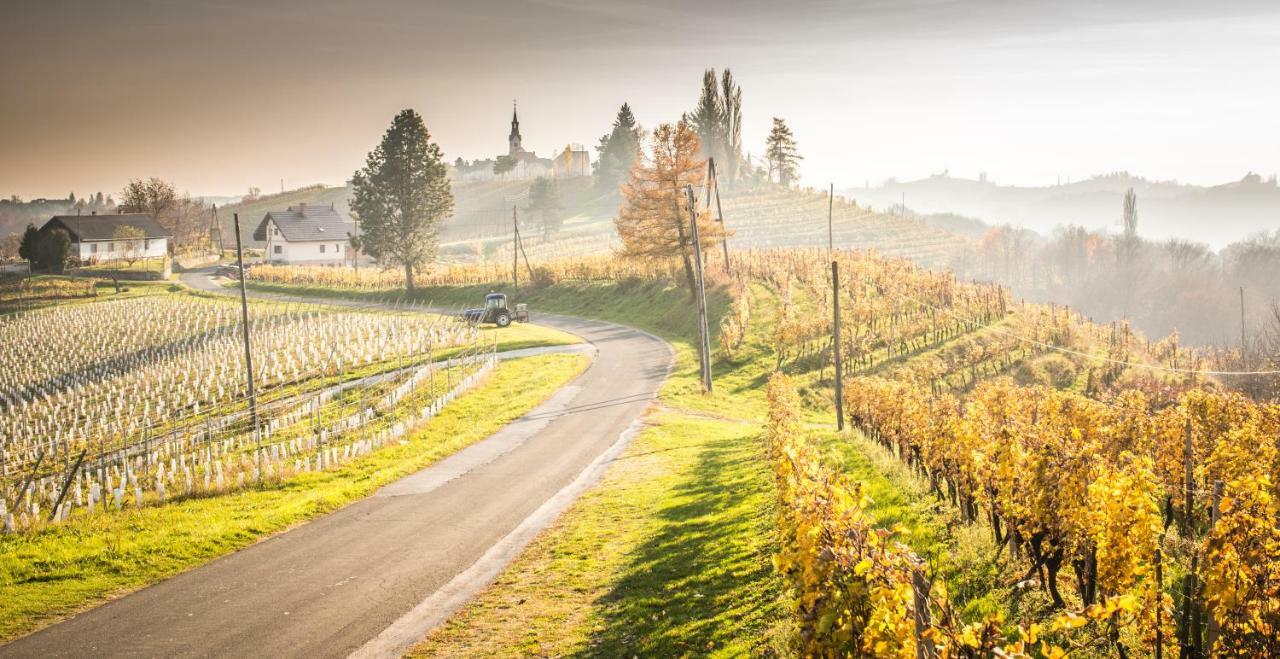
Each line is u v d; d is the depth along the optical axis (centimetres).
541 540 1827
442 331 6228
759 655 1051
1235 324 12425
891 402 2502
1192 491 1429
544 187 17100
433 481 2500
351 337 6203
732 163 17262
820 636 753
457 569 1648
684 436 3166
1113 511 970
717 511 1855
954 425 1631
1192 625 902
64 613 1432
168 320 7631
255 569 1675
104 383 5284
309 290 10512
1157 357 5616
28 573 1630
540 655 1205
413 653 1245
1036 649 930
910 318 5534
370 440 3153
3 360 6406
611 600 1398
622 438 3109
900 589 689
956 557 1262
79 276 11450
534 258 13300
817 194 18825
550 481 2445
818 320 5209
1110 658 926
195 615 1417
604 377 4694
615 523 1916
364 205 9562
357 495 2331
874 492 1764
